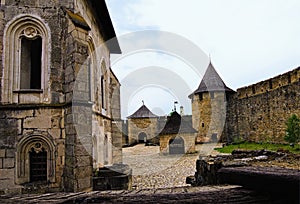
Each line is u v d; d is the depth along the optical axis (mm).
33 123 6832
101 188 7328
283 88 20203
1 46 7020
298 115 18500
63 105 6898
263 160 6215
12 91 6980
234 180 1725
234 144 24344
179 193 1750
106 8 9461
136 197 1655
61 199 1632
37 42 7891
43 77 7117
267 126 22359
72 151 6395
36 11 7266
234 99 27219
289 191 1290
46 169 6879
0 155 6645
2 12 7121
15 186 6496
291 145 16109
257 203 1390
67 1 7359
